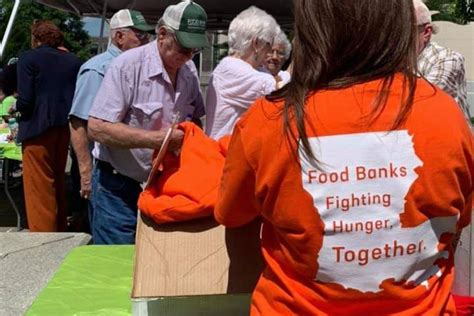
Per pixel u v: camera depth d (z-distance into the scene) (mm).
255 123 1428
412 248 1370
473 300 1903
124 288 2688
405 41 1394
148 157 3215
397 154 1354
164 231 2012
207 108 3199
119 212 3309
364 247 1356
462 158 1371
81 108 4051
